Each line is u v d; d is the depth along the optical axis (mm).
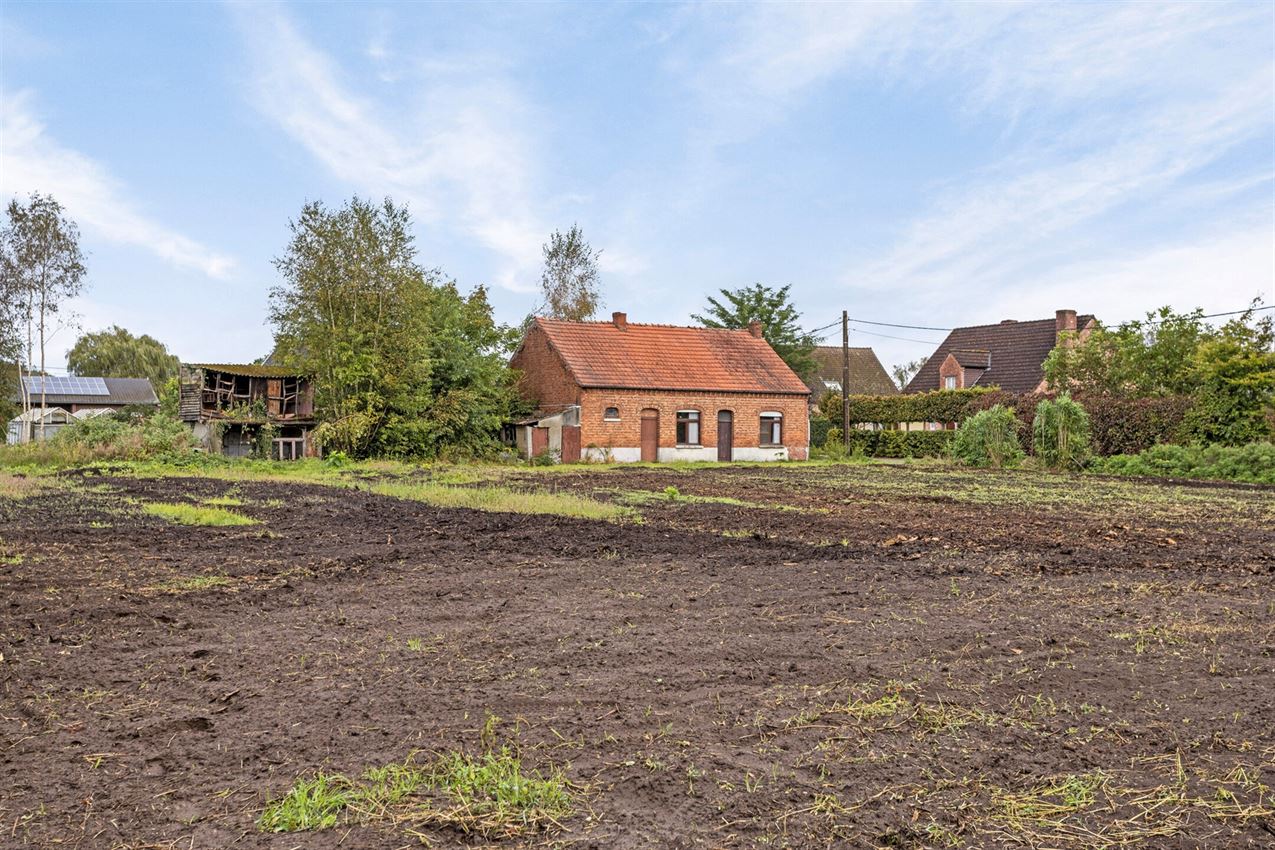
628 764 4047
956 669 5562
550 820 3516
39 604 7480
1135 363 38844
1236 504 18125
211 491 20000
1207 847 3322
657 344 43656
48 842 3334
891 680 5320
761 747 4270
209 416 36031
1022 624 6789
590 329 42875
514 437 41531
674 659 5832
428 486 21188
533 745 4285
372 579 8773
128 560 9883
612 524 13617
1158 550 11023
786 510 16375
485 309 43906
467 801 3672
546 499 17422
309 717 4691
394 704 4898
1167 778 3924
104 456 30828
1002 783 3873
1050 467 33438
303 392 39094
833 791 3781
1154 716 4715
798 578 8844
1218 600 7738
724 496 19844
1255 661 5750
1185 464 29078
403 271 35531
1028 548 11164
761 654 5941
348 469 30125
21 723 4621
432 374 37500
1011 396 40125
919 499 19234
